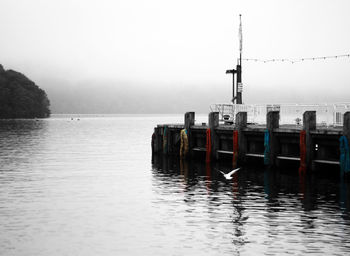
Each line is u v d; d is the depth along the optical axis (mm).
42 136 82062
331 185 30016
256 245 19312
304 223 22016
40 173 37719
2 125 126938
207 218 23250
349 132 29656
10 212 24844
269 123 34781
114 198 28078
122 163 43969
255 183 31578
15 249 19391
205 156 44094
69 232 21453
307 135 32156
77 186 32000
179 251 18953
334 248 18750
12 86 173000
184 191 29750
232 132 38562
